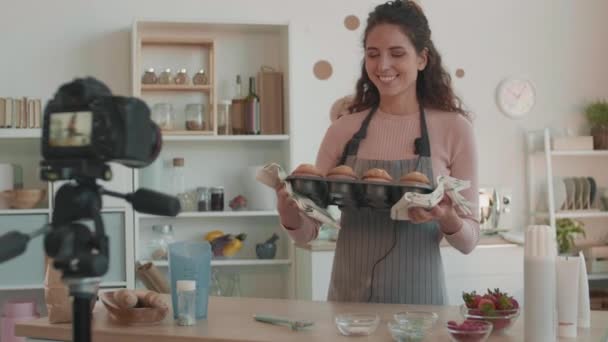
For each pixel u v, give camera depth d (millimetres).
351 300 2166
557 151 4355
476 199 2189
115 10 4113
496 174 4488
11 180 3867
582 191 4480
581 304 1802
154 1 4145
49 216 3826
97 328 1809
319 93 4285
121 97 1114
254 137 3996
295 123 4262
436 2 4438
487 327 1580
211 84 4008
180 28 4125
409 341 1593
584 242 4633
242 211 4023
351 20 4312
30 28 4051
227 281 4168
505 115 4500
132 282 3814
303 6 4285
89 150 1099
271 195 4090
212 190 4070
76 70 4078
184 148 4184
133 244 3830
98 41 4094
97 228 1146
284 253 4238
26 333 1913
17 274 3777
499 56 4504
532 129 4531
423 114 2264
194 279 1867
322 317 1896
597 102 4531
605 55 4621
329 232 3906
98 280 1143
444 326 1778
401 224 2119
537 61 4543
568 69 4578
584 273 1804
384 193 1963
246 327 1789
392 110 2293
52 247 1104
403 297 2115
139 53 3939
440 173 2201
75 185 1153
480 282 3854
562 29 4578
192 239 4188
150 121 1177
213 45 4023
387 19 2193
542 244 1587
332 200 2102
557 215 4332
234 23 4012
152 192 1188
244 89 4219
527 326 1599
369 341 1633
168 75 4020
